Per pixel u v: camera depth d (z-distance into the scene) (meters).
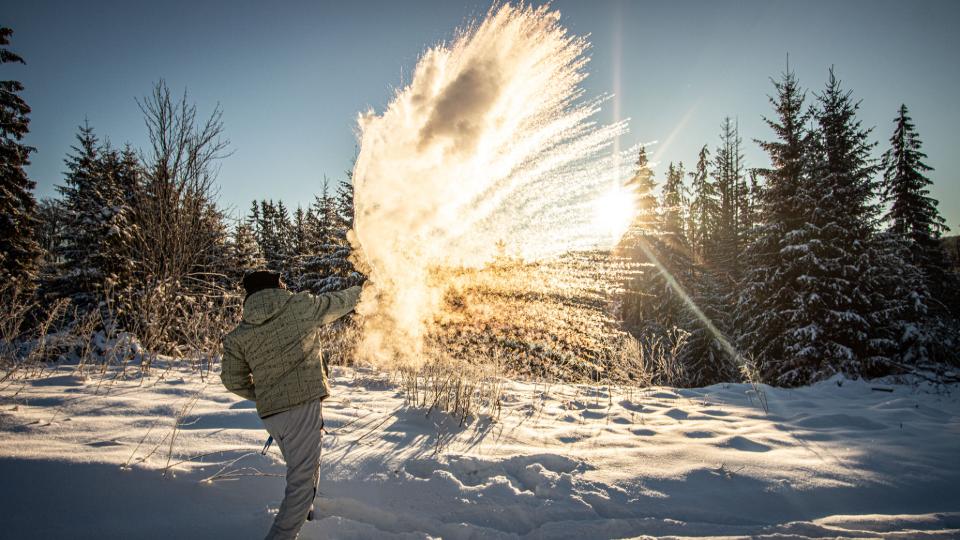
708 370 18.08
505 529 2.63
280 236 35.19
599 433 4.30
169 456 2.85
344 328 7.06
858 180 15.23
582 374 6.81
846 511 3.01
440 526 2.56
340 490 2.83
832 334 12.38
